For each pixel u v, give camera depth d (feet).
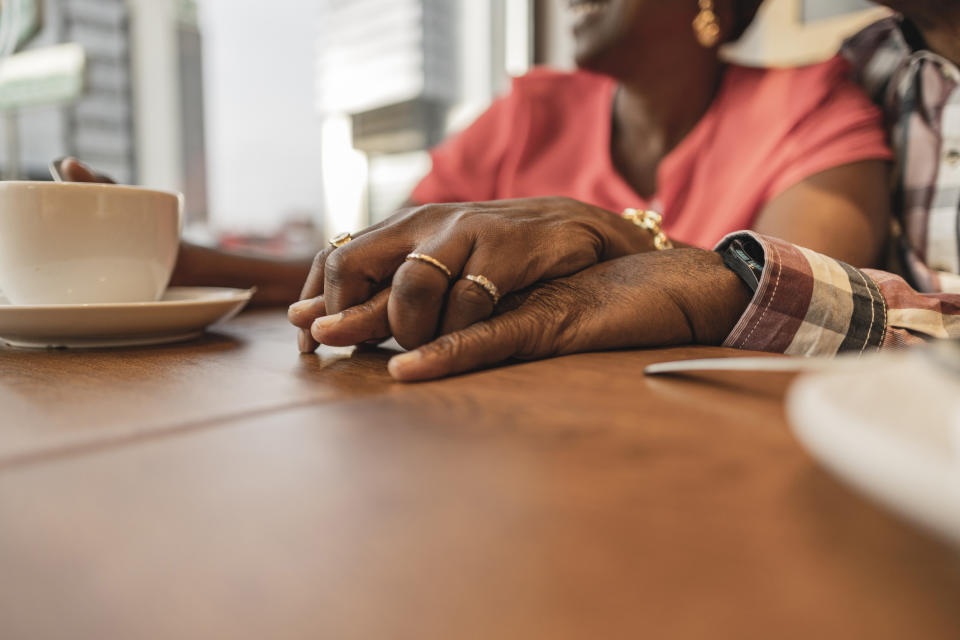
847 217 2.67
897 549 0.48
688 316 1.42
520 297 1.37
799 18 4.07
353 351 1.50
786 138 3.08
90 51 6.77
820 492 0.59
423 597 0.43
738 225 3.10
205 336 1.80
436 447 0.74
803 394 0.44
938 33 2.77
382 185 8.00
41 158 6.32
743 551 0.48
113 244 1.56
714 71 3.57
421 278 1.22
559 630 0.39
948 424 0.38
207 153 7.89
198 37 7.84
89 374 1.21
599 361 1.24
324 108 7.89
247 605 0.43
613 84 4.06
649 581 0.45
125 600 0.44
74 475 0.67
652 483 0.62
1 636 0.39
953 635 0.38
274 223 7.69
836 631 0.39
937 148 2.78
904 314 1.54
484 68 7.12
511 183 4.19
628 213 1.93
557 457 0.70
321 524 0.55
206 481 0.65
